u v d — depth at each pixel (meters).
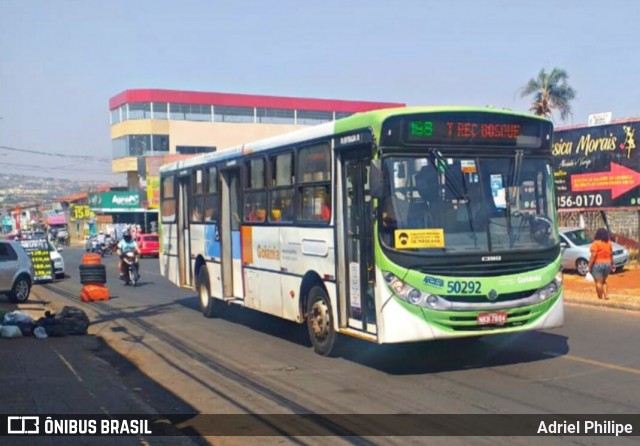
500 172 10.13
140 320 17.12
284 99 80.75
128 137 78.38
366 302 10.27
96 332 15.34
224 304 17.34
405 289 9.52
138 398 9.33
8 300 22.44
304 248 11.89
